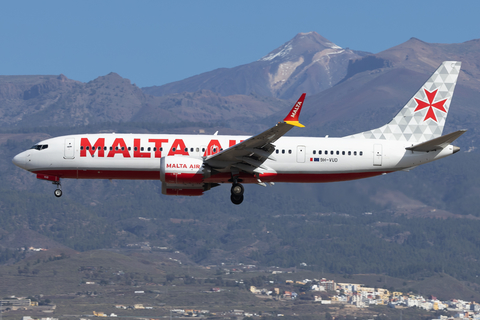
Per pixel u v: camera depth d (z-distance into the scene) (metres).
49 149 164.38
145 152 163.12
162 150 163.38
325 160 167.00
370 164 169.00
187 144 164.00
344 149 168.25
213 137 165.75
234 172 160.00
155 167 163.75
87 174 165.75
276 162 165.75
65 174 166.12
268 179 168.88
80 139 165.00
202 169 157.62
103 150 163.50
